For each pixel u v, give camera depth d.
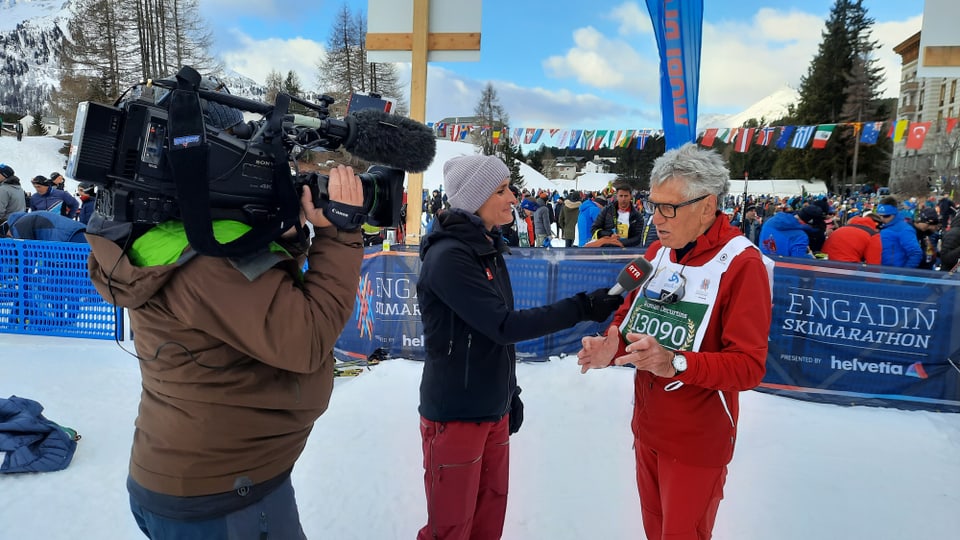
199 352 1.14
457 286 1.76
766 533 2.57
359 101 1.52
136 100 1.08
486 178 1.90
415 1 4.80
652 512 1.95
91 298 5.66
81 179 1.01
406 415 3.75
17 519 2.59
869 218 6.41
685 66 4.04
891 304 4.08
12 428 3.05
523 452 3.29
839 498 2.85
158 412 1.18
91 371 4.63
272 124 1.14
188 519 1.17
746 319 1.60
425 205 20.36
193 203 1.00
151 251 1.12
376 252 4.90
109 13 39.91
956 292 3.99
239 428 1.18
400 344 4.93
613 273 4.72
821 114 46.75
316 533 2.54
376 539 2.51
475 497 2.01
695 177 1.65
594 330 4.82
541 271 4.79
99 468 3.06
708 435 1.72
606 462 3.18
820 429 3.64
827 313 4.17
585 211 9.48
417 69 4.88
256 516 1.23
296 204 1.14
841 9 46.25
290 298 1.13
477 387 1.90
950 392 4.02
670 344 1.75
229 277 1.09
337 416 3.72
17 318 5.78
